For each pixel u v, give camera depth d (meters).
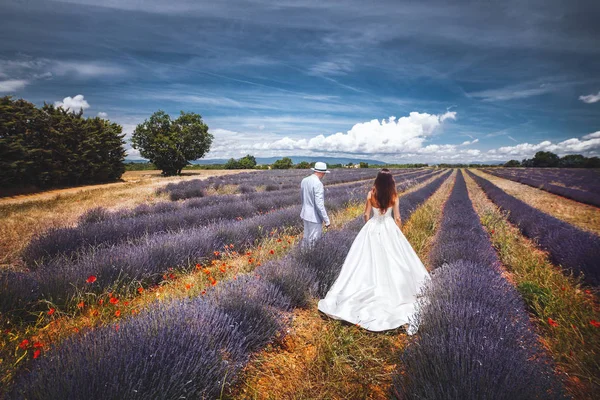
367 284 3.44
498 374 1.68
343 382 2.19
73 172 26.64
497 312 2.55
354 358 2.43
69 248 5.10
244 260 5.04
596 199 12.80
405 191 18.58
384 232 3.50
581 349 2.34
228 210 8.91
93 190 19.50
